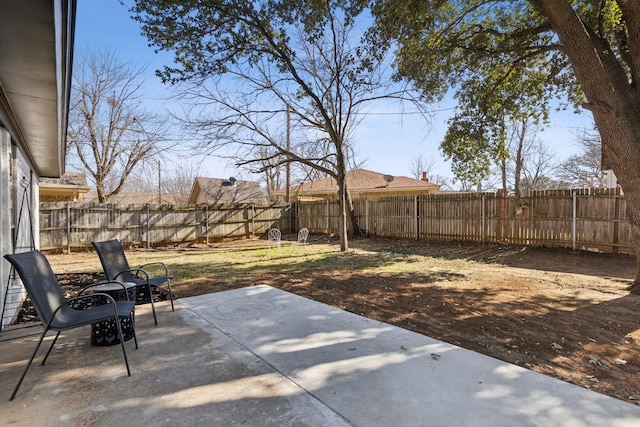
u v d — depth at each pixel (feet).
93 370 8.51
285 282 20.43
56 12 5.52
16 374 8.33
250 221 53.36
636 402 7.64
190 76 31.55
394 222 44.52
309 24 30.96
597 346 10.78
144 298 14.57
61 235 37.60
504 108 30.63
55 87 9.50
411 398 7.15
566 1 16.76
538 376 8.18
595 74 16.76
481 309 14.69
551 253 28.76
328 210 53.47
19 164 16.07
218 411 6.68
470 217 36.11
